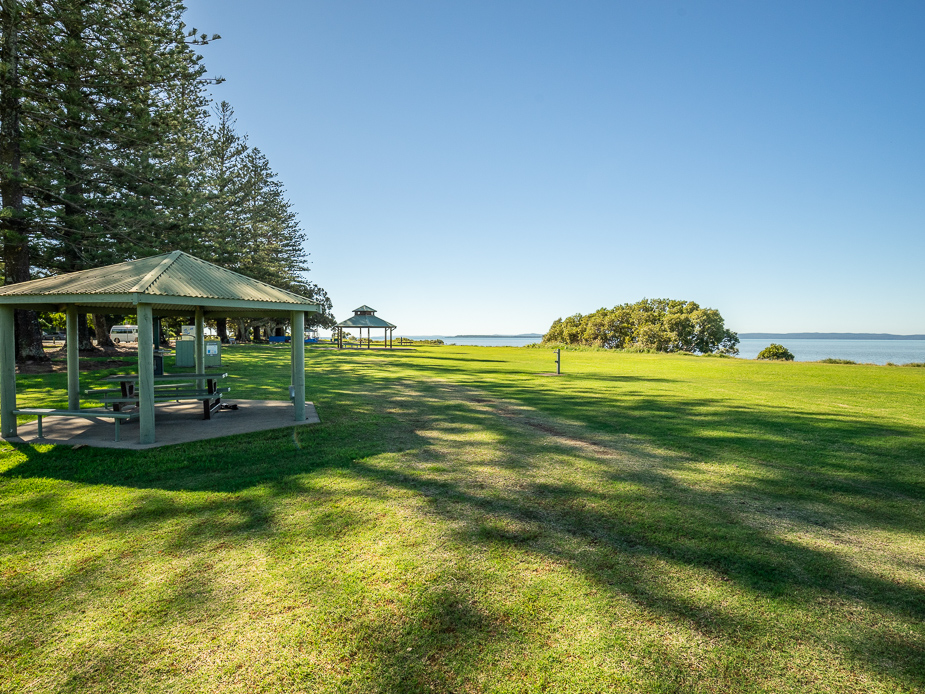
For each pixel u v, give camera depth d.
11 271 15.30
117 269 7.41
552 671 2.34
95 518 4.13
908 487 5.13
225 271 8.40
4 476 5.21
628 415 9.45
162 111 18.78
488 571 3.27
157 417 8.36
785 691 2.23
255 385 13.59
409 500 4.57
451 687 2.24
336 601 2.91
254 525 4.00
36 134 15.09
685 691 2.23
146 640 2.58
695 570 3.32
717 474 5.52
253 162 38.03
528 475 5.40
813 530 4.01
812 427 8.34
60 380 13.03
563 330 75.06
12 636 2.61
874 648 2.54
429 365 22.81
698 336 59.09
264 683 2.28
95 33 16.30
